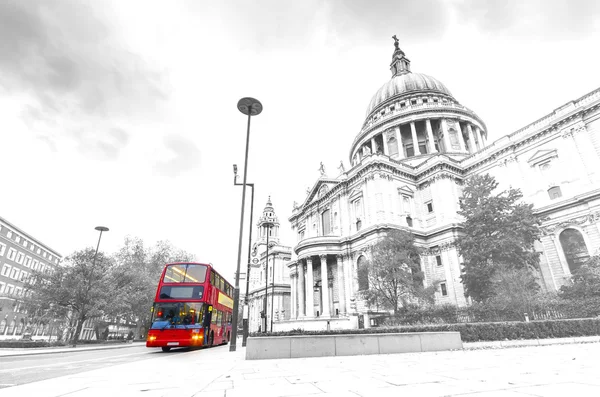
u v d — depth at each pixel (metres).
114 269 49.28
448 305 31.95
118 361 16.55
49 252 92.75
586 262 31.23
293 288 69.19
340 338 15.38
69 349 29.20
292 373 9.19
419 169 57.28
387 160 54.50
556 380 6.52
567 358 10.66
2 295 63.84
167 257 63.97
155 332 21.16
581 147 39.69
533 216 35.03
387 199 51.03
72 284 42.03
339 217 58.16
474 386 6.21
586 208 36.94
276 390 6.51
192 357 16.61
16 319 67.19
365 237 49.53
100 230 41.72
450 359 11.99
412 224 52.56
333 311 53.31
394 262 34.00
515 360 10.88
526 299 25.89
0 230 69.50
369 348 15.46
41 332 73.19
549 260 39.06
